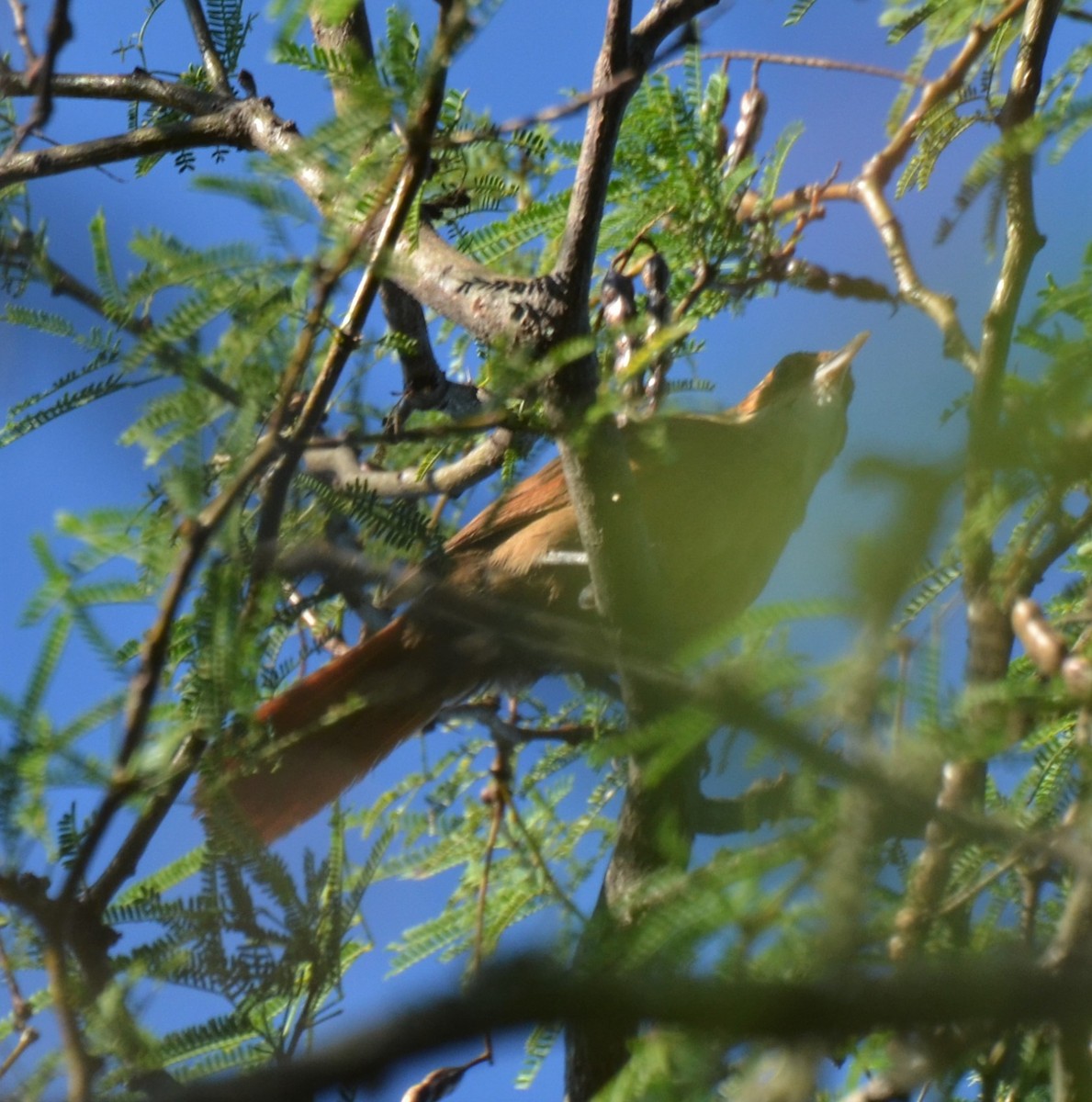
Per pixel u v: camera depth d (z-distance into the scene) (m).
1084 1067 4.82
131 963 5.88
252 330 5.92
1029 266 6.73
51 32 6.45
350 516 6.54
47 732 5.45
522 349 6.54
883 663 4.45
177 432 5.75
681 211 8.84
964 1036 4.67
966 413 5.38
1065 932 4.39
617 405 6.56
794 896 4.50
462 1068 6.75
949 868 5.02
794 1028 3.40
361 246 6.09
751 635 5.02
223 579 5.88
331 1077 3.24
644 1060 4.61
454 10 5.71
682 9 7.08
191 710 6.17
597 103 6.88
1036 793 5.57
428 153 5.87
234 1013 5.84
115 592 5.88
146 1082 5.41
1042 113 7.43
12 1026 6.32
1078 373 4.48
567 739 8.72
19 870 5.47
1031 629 5.65
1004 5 9.14
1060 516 5.88
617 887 6.49
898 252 8.86
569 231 6.84
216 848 6.03
